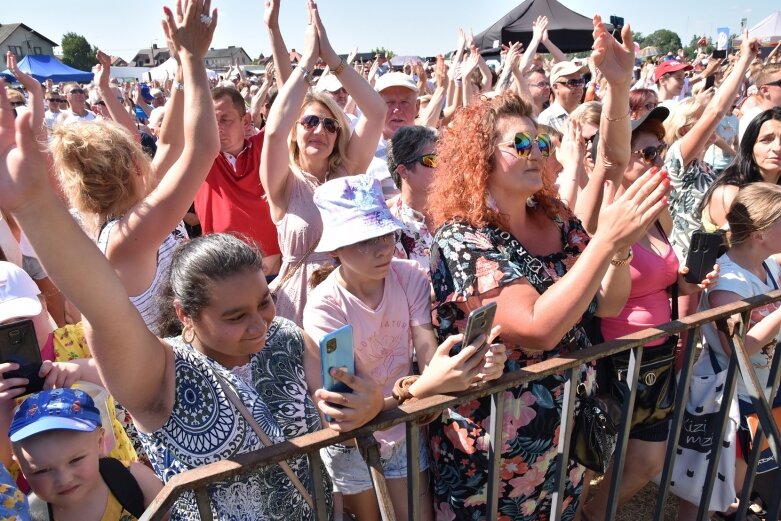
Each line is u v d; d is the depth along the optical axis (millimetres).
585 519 2828
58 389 1757
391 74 4797
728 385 2297
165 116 3023
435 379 1581
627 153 2656
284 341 1788
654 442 2652
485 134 1894
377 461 1469
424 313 2287
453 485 2115
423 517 2357
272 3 3643
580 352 1821
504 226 1960
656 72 8875
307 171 3307
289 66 3754
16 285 2055
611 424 2119
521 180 1896
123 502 1818
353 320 2189
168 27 2205
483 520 2127
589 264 1609
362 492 2355
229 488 1549
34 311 2020
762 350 2666
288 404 1714
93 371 2029
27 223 1192
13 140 1212
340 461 2334
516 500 2076
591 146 3096
